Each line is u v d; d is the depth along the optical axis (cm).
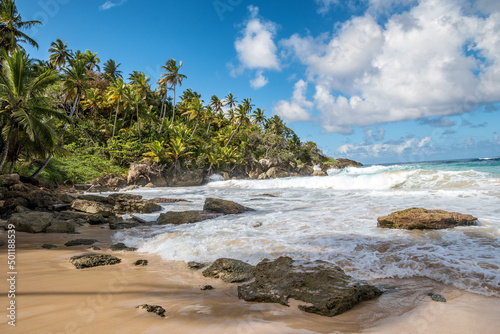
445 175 1620
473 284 318
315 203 1203
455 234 525
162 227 841
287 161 6562
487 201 939
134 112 5050
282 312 269
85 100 4712
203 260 475
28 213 845
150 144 4428
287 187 2358
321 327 236
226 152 5328
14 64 1866
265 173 5709
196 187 3369
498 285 308
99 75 5319
